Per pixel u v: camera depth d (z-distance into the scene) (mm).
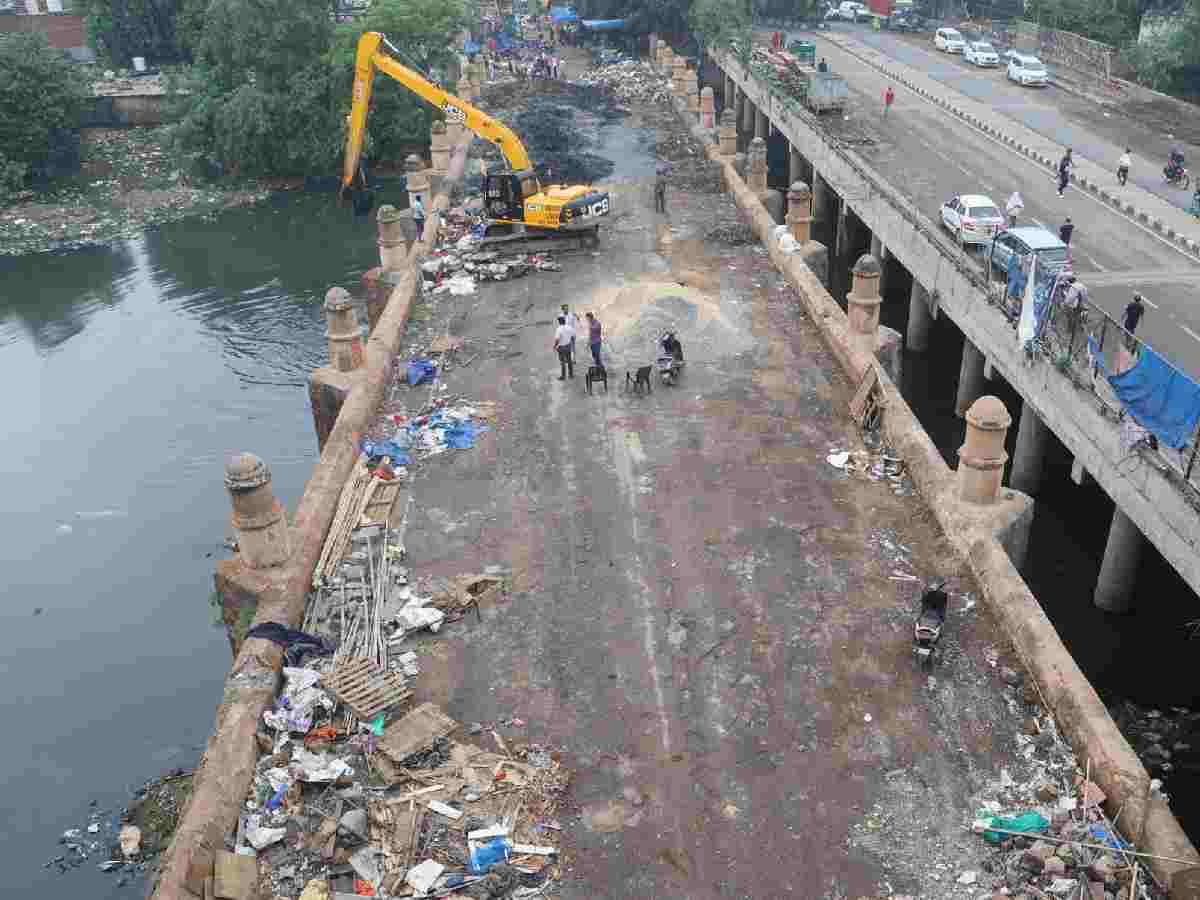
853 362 24297
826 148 46094
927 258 33250
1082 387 22562
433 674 15469
